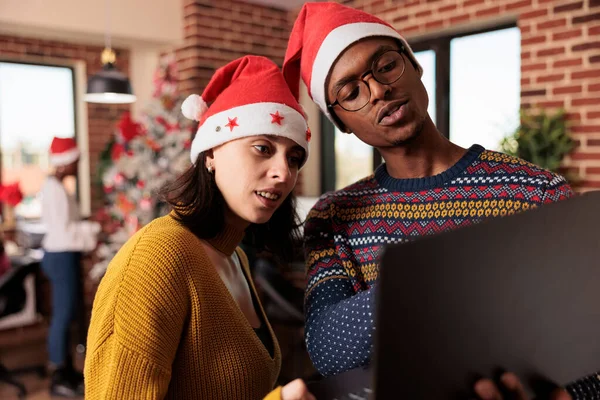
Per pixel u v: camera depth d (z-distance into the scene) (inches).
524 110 128.0
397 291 18.2
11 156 187.2
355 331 34.6
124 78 153.9
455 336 20.0
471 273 20.5
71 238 138.2
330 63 39.8
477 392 20.8
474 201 38.7
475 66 145.9
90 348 35.0
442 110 153.7
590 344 25.9
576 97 119.1
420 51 158.9
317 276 42.6
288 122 40.2
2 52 176.7
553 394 23.8
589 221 25.2
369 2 162.7
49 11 146.3
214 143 40.1
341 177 192.4
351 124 41.0
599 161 116.0
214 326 37.4
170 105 138.1
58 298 138.3
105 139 199.6
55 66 192.5
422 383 19.2
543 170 38.6
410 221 40.5
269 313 125.9
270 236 49.6
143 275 34.9
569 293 24.5
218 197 41.5
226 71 43.4
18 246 181.9
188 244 37.8
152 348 33.7
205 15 170.4
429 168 41.3
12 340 173.3
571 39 119.3
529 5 126.1
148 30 165.3
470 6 137.6
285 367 144.2
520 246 22.2
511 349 22.1
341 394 28.6
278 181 39.8
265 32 185.3
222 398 37.3
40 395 136.1
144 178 131.7
